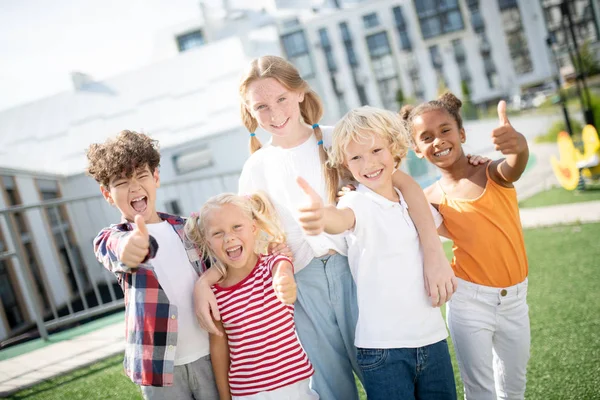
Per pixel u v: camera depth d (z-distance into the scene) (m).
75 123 16.75
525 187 9.61
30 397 2.94
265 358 1.63
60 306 9.48
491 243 1.84
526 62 30.39
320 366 1.86
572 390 2.20
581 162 7.96
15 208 4.13
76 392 2.90
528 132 15.48
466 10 30.66
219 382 1.69
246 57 16.72
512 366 1.90
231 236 1.65
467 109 18.58
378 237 1.66
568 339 2.71
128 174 1.65
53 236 10.53
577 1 23.59
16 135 16.89
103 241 1.66
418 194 1.79
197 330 1.71
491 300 1.84
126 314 1.64
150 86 16.86
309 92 1.94
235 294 1.68
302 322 1.87
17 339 4.60
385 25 30.73
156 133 15.53
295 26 30.61
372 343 1.62
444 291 1.63
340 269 1.86
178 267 1.73
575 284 3.59
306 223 1.36
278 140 1.93
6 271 7.94
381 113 1.70
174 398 1.66
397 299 1.63
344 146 1.69
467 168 1.98
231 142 14.11
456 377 2.52
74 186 12.37
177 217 1.87
